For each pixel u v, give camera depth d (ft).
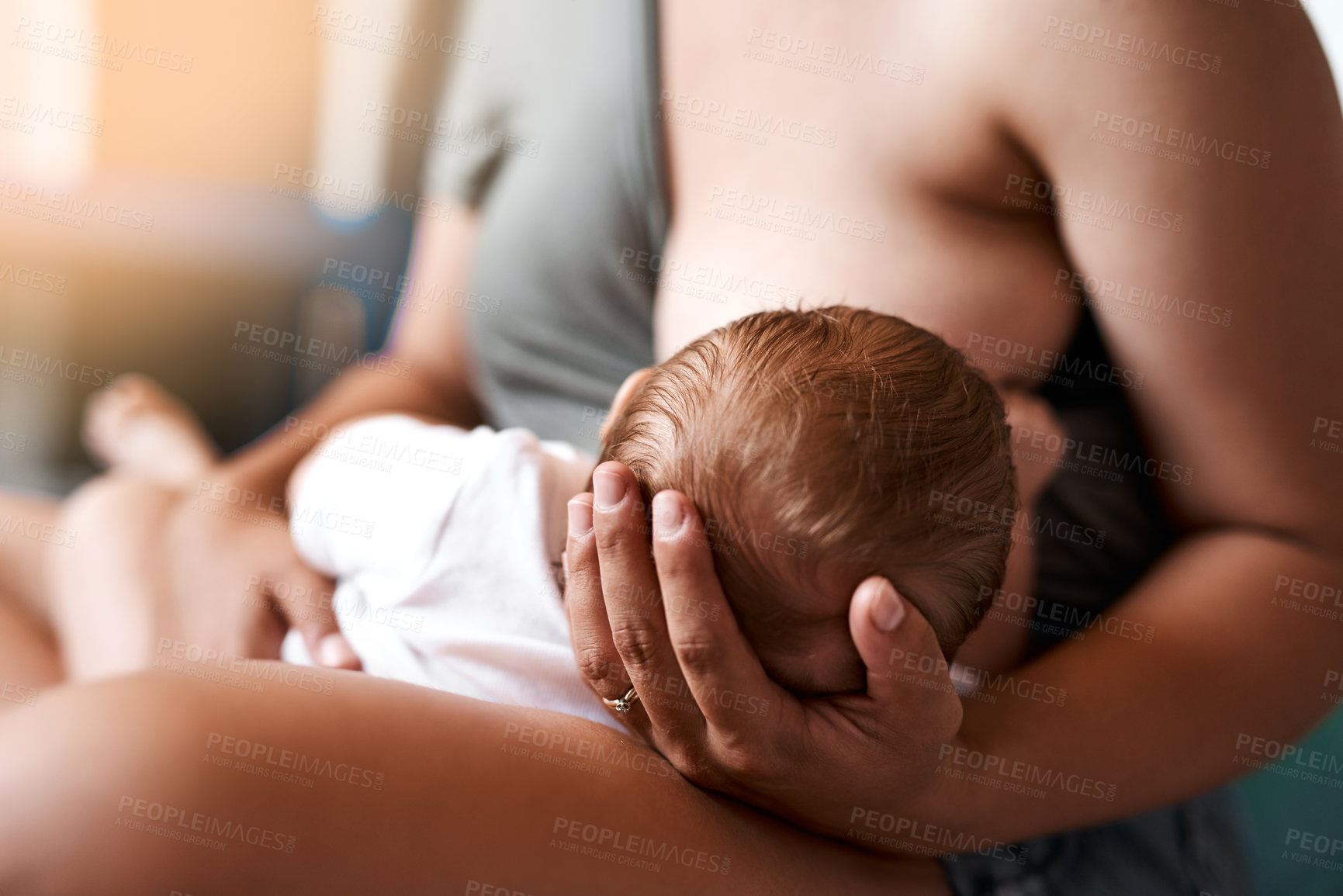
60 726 1.39
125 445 4.71
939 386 1.88
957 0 2.48
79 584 3.11
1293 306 2.25
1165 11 2.21
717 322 2.96
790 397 1.76
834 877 1.78
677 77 3.11
